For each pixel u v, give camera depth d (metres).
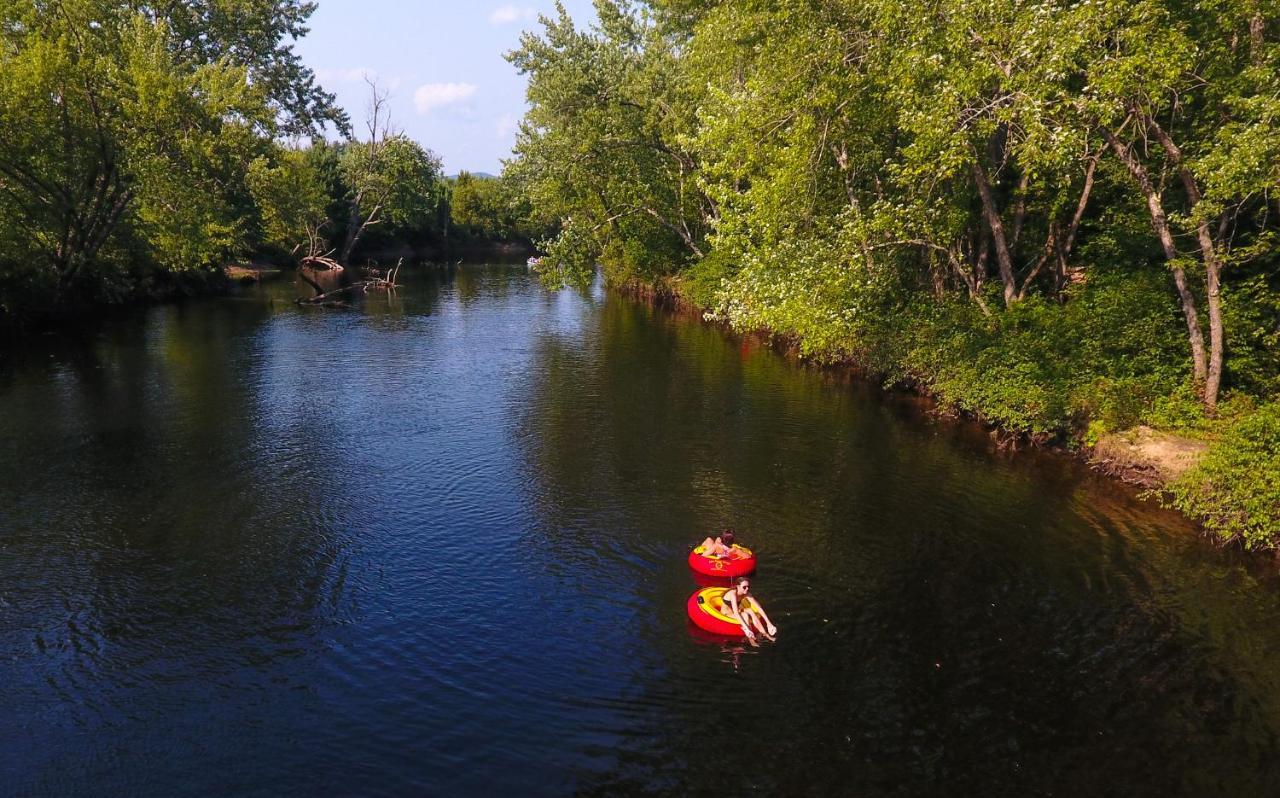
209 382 23.91
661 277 45.94
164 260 38.88
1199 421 15.17
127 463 16.73
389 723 8.76
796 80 19.42
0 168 29.27
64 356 27.33
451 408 21.41
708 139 22.72
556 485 15.77
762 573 12.25
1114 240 19.80
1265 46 14.44
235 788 7.80
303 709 8.99
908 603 11.37
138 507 14.45
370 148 69.25
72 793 7.73
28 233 31.56
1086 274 20.72
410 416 20.53
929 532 13.71
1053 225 21.83
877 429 19.67
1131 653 10.12
